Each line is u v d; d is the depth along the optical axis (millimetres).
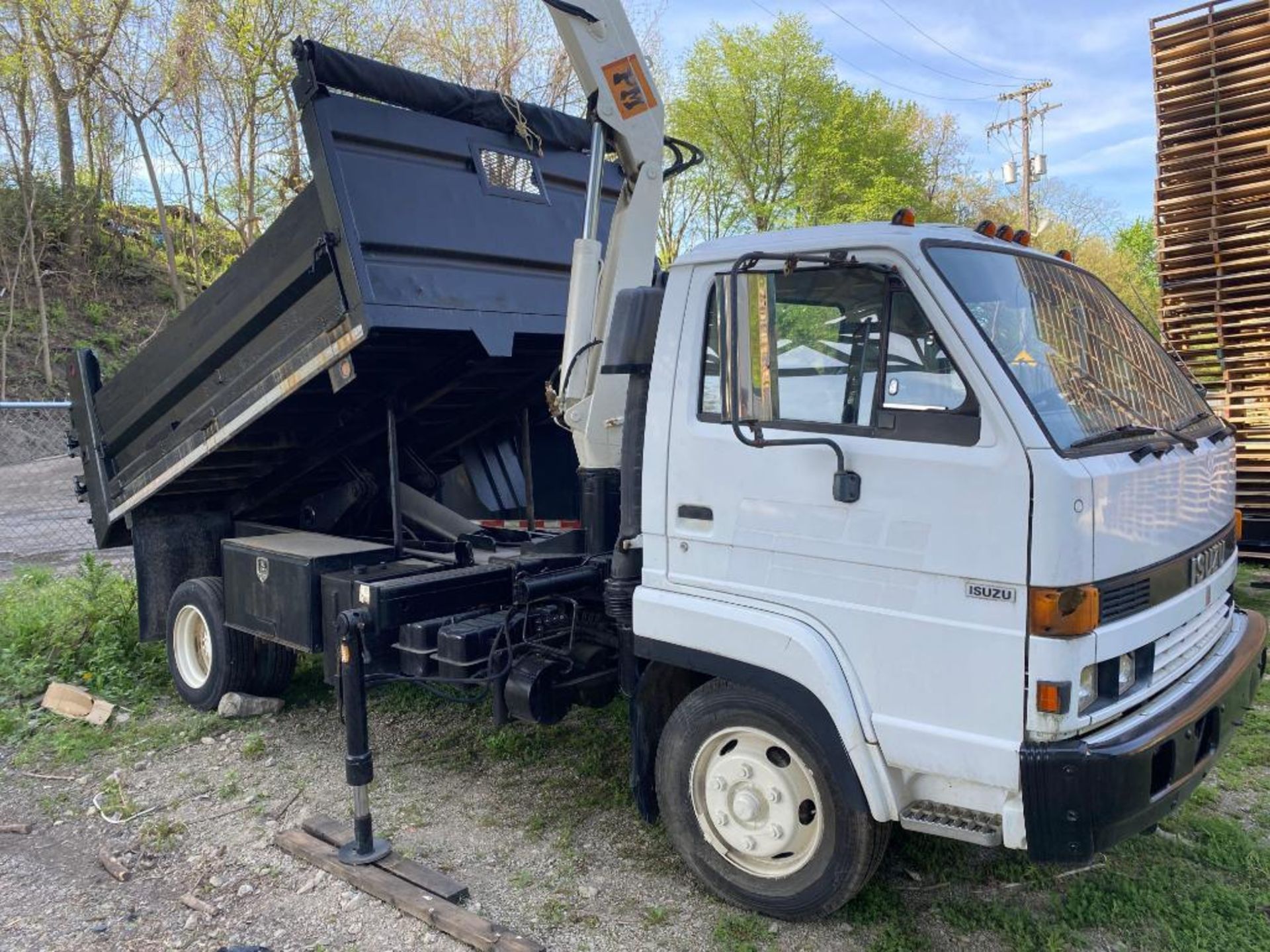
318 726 5383
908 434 2947
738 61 29734
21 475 15664
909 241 3053
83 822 4328
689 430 3432
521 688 3982
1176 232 8625
